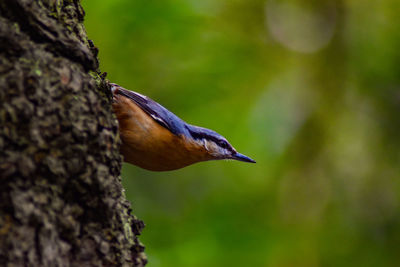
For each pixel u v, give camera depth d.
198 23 12.49
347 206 13.34
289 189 13.14
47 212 4.30
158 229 11.48
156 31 11.94
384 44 13.82
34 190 4.27
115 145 5.26
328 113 13.82
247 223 12.16
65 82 4.71
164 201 11.84
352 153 13.87
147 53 12.01
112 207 4.85
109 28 11.59
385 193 13.51
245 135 12.85
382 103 13.84
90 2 11.44
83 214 4.65
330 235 13.01
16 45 4.49
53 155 4.45
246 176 12.97
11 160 4.16
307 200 13.10
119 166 5.30
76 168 4.59
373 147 13.80
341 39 14.06
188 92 12.31
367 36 13.98
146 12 11.69
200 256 11.24
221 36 13.00
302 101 13.60
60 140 4.53
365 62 13.88
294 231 12.67
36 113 4.40
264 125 12.97
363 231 13.13
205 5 12.66
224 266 11.26
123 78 11.98
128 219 5.24
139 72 12.05
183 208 11.96
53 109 4.54
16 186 4.16
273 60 13.65
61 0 5.25
